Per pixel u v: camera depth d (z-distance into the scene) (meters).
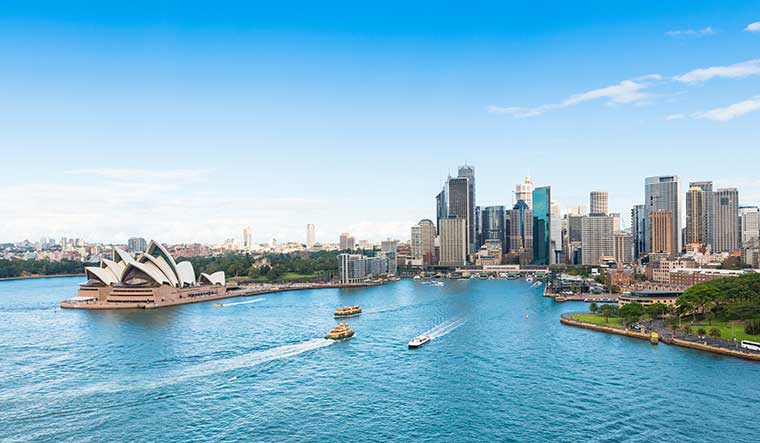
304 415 164.00
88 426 155.62
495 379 198.25
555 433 149.62
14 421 159.00
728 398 173.00
